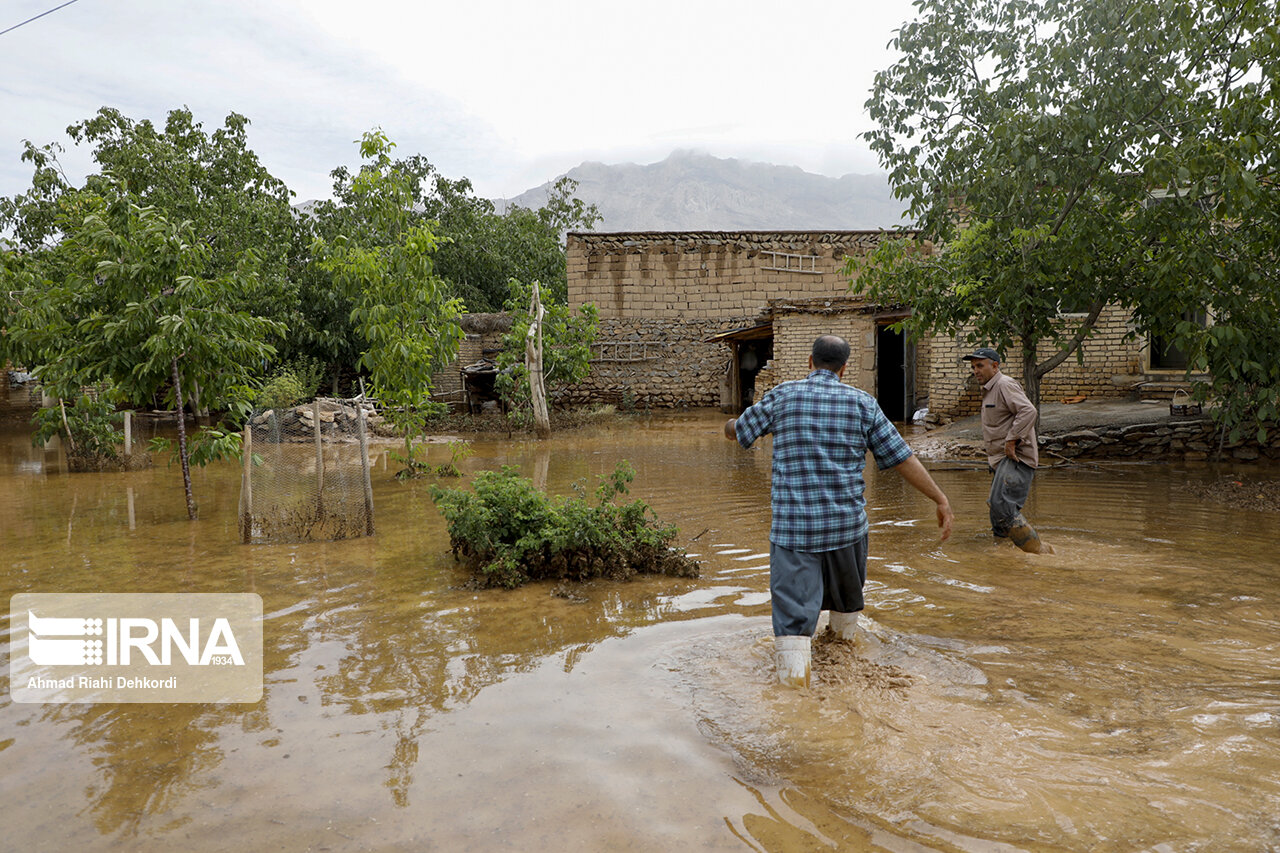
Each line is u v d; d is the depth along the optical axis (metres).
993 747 2.97
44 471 12.75
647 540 5.92
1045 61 10.06
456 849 2.39
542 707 3.46
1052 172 9.79
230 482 11.36
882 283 12.03
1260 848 2.29
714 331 25.92
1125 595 5.02
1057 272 10.33
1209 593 5.04
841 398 3.85
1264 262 9.41
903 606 4.83
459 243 30.34
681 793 2.71
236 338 8.94
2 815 2.62
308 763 2.96
